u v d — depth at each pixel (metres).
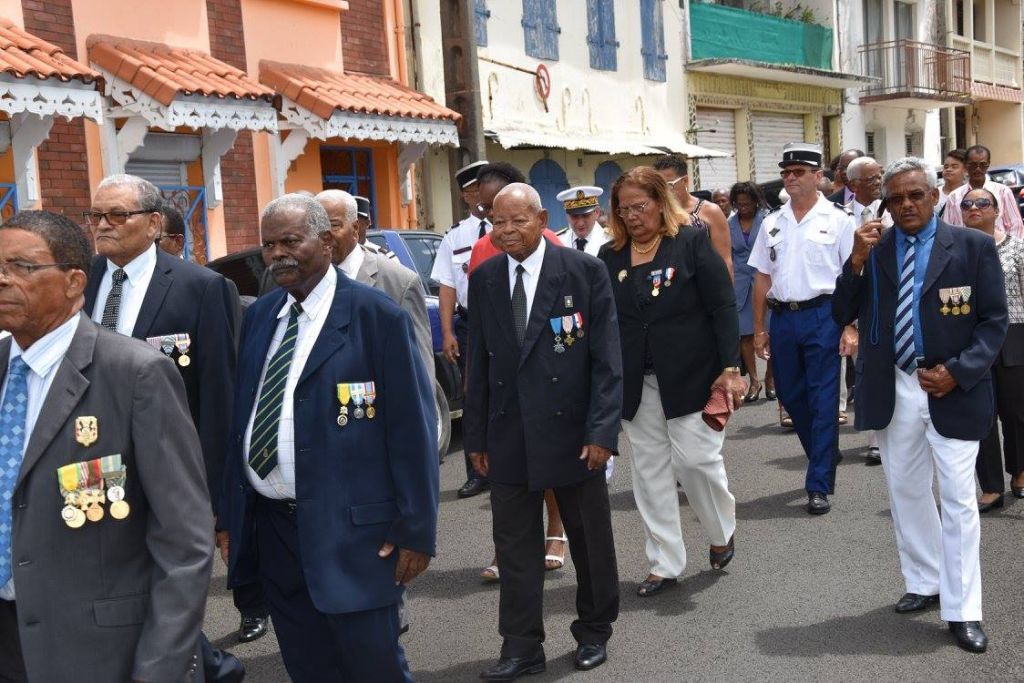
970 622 4.71
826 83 26.16
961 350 4.78
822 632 4.94
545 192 18.20
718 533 5.71
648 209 5.38
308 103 12.08
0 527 2.96
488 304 4.66
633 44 20.53
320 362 3.50
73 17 10.30
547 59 18.19
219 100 10.60
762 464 8.30
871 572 5.70
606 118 19.81
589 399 4.55
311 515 3.47
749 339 11.03
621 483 7.96
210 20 11.92
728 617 5.18
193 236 11.66
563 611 5.40
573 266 4.57
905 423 4.97
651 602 5.45
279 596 3.74
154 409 2.93
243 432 3.62
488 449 4.67
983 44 34.56
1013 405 6.84
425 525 3.53
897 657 4.62
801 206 7.01
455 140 13.55
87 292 4.33
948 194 8.96
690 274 5.37
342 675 3.67
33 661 2.90
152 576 2.95
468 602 5.62
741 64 22.05
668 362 5.39
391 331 3.54
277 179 12.59
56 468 2.88
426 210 15.70
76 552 2.89
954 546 4.73
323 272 3.59
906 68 29.31
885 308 4.95
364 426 3.52
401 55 15.01
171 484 2.93
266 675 4.81
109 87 10.25
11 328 2.93
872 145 29.66
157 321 4.22
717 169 23.52
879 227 4.94
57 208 10.05
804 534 6.42
